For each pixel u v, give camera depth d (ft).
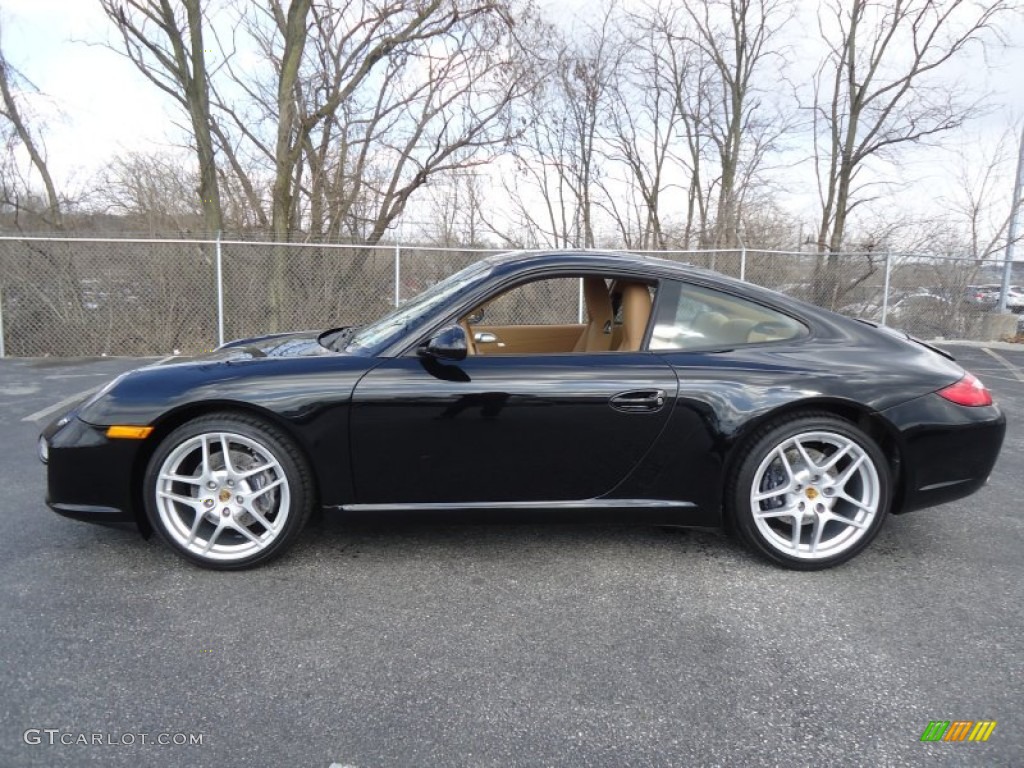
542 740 6.05
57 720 6.21
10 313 30.53
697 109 54.75
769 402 9.00
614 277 9.71
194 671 7.00
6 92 40.42
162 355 30.99
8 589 8.65
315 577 9.12
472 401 8.86
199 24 36.42
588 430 9.00
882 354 9.61
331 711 6.42
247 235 35.58
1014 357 32.40
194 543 9.09
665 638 7.75
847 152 50.70
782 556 9.31
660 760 5.82
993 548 10.28
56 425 9.34
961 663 7.27
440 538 10.43
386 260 31.81
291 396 8.77
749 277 35.19
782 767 5.74
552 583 9.04
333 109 38.19
